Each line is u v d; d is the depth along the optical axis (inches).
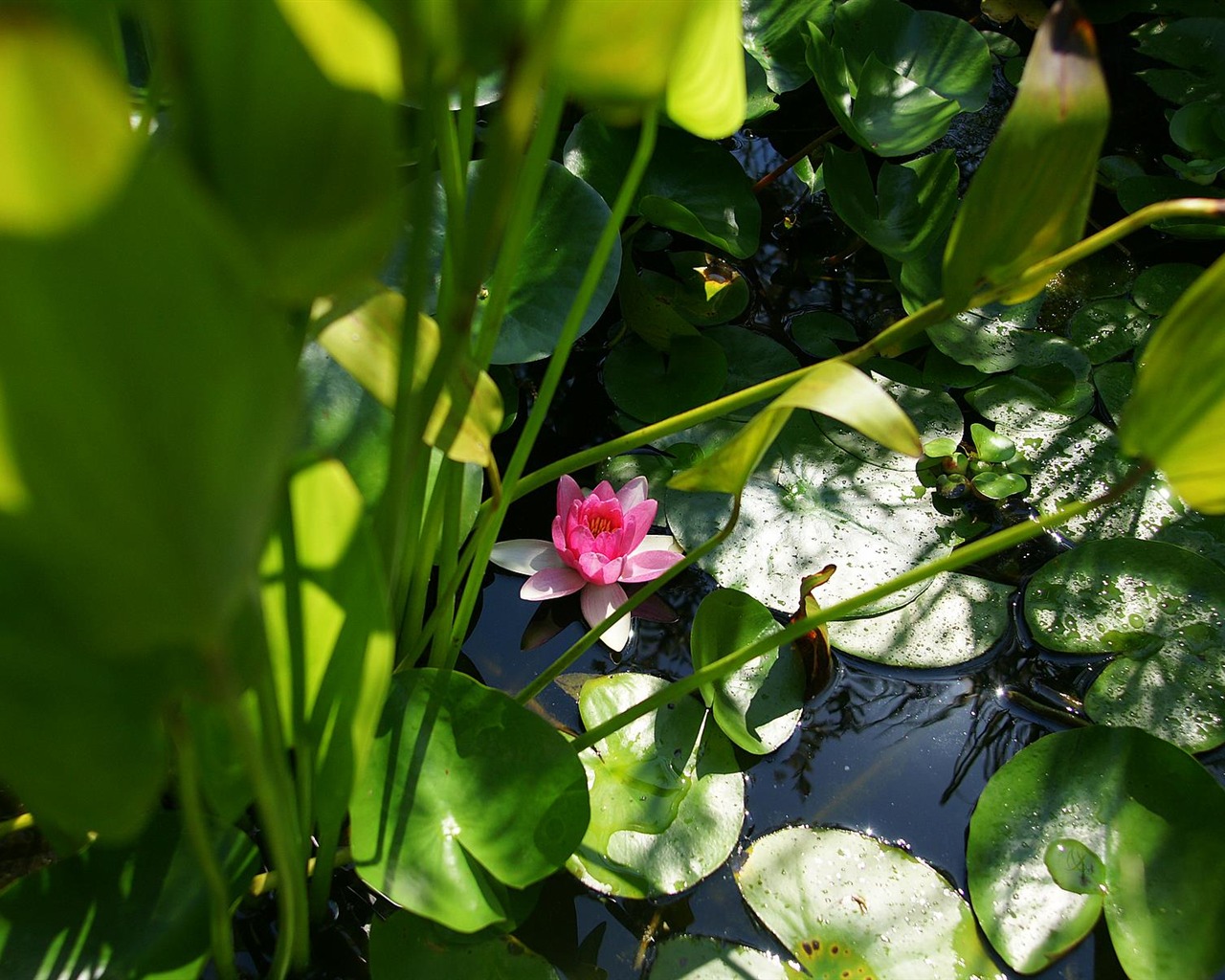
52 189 17.4
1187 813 44.9
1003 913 44.0
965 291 38.1
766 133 64.3
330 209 28.5
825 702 48.3
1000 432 55.1
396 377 37.2
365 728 37.2
